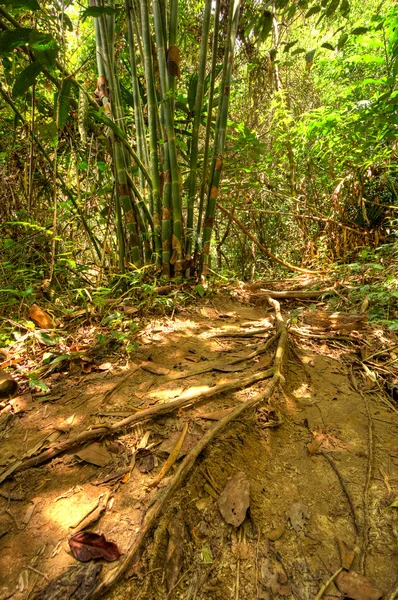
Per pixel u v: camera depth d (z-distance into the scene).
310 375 1.63
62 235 2.62
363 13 5.11
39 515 0.94
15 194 2.59
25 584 0.79
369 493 1.05
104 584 0.79
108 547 0.85
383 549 0.91
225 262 5.18
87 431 1.18
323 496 1.05
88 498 0.98
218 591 0.82
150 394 1.41
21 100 2.46
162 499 0.94
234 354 1.76
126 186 2.37
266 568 0.87
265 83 4.65
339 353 1.85
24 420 1.29
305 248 4.19
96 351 1.76
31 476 1.05
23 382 1.52
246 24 3.38
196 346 1.86
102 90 2.36
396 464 1.16
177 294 2.47
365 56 3.39
